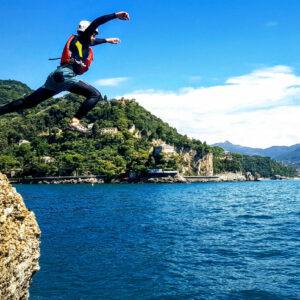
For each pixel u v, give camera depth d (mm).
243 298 18062
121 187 189500
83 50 7660
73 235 38625
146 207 74125
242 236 34656
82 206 78562
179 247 30531
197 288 19844
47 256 28312
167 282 21109
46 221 51562
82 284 21219
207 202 87125
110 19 7570
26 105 7750
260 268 22906
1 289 8500
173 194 125750
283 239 32156
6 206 8938
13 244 8836
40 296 19391
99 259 27156
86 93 7816
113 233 39656
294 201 87062
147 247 31141
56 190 158750
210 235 36031
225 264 24281
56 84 7527
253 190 160125
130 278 22141
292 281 20125
